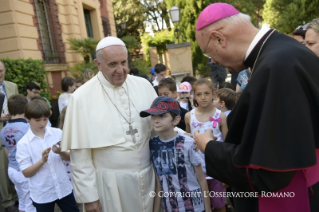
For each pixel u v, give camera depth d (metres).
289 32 15.01
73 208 2.77
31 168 2.50
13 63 5.80
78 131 2.02
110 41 1.92
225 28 1.41
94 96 2.09
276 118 1.11
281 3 15.75
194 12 13.23
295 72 1.14
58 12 8.63
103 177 2.06
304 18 14.16
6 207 3.72
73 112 2.04
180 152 2.06
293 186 1.27
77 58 9.22
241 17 1.44
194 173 2.13
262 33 1.40
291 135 1.09
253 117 1.19
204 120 2.92
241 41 1.42
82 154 2.03
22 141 2.60
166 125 2.02
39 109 2.54
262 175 1.15
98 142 2.00
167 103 2.02
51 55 8.08
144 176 2.07
